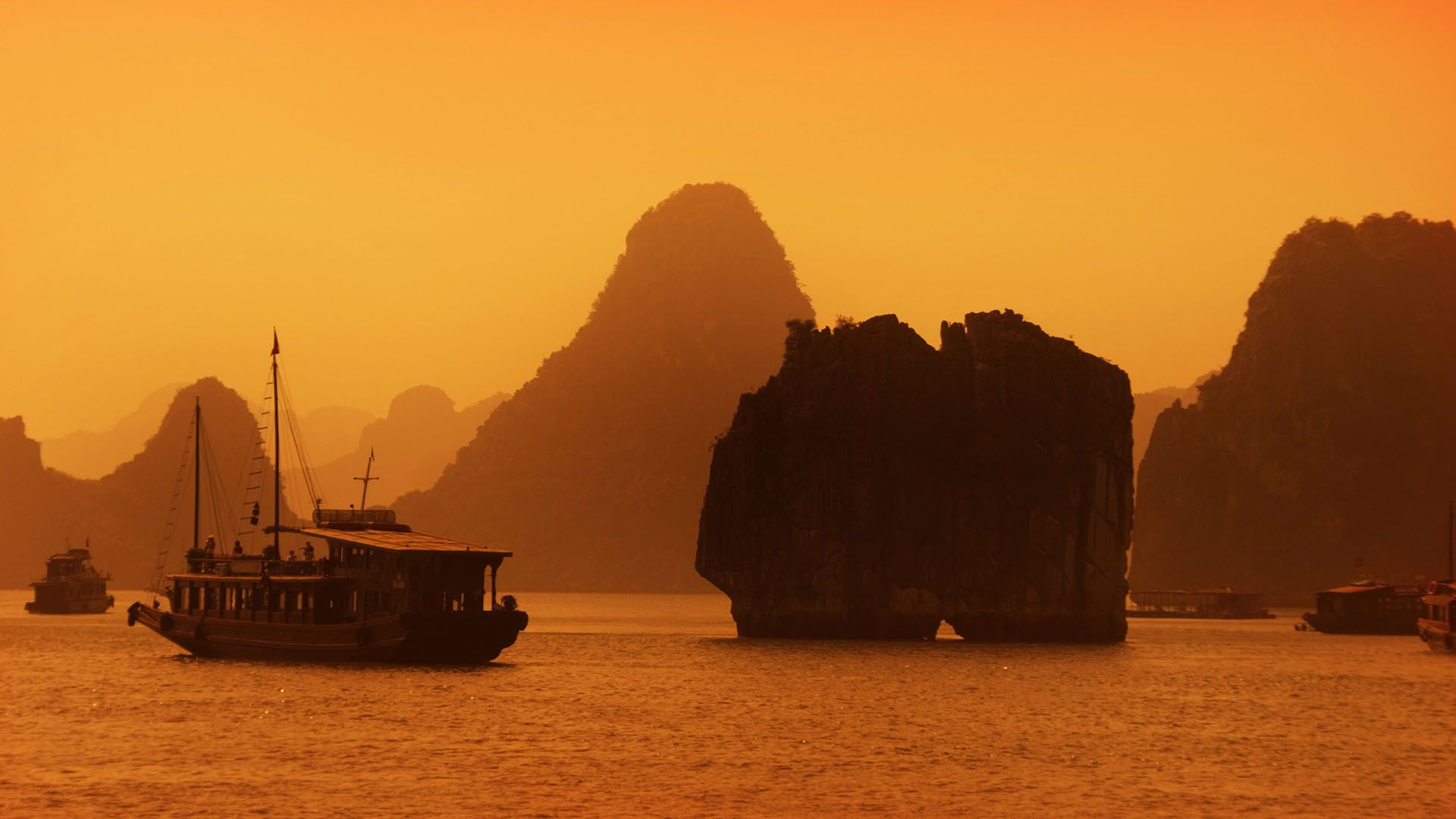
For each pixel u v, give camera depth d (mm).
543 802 134125
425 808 131000
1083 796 139875
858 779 147375
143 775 144875
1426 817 132250
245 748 160750
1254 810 134750
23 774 145000
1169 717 197750
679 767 152750
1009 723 190250
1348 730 186125
